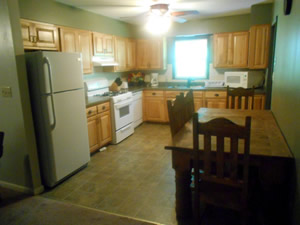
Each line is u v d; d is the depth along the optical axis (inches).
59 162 108.7
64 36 137.1
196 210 69.0
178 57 218.7
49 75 100.7
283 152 64.0
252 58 172.4
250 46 171.8
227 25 191.8
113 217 86.0
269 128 86.4
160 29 156.3
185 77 220.4
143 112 216.1
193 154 65.8
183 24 205.8
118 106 162.4
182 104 95.6
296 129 59.7
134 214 87.4
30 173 101.7
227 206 64.9
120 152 149.4
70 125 114.3
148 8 154.5
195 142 63.8
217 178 64.1
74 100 116.1
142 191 103.5
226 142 72.6
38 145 106.7
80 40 149.9
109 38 178.1
